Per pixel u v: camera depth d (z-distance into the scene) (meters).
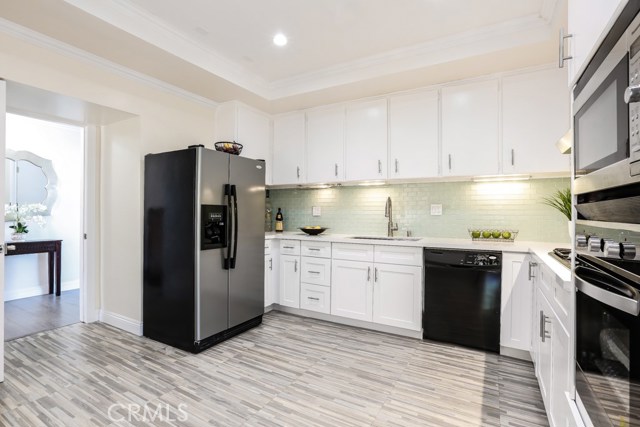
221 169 2.85
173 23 2.43
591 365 0.96
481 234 3.02
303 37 2.61
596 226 0.94
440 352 2.67
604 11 0.84
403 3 2.18
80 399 2.00
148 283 2.97
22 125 4.33
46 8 2.00
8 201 4.20
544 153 2.69
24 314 3.61
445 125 3.04
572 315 1.17
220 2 2.18
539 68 2.70
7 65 2.18
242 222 3.06
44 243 4.27
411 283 2.94
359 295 3.19
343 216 3.96
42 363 2.46
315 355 2.62
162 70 2.85
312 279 3.46
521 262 2.52
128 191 3.12
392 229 3.59
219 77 2.99
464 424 1.79
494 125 2.86
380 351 2.69
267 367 2.42
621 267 0.77
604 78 0.84
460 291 2.73
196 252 2.65
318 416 1.86
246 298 3.12
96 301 3.39
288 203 4.34
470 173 2.94
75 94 2.53
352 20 2.37
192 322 2.66
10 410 1.89
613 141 0.79
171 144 3.24
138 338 2.96
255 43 2.70
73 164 4.80
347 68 3.05
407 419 1.83
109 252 3.29
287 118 3.94
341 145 3.57
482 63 2.67
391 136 3.30
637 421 0.68
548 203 2.96
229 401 1.99
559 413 1.38
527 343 2.49
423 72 2.84
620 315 0.77
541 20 2.29
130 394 2.06
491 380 2.23
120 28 2.22
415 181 3.47
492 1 2.15
